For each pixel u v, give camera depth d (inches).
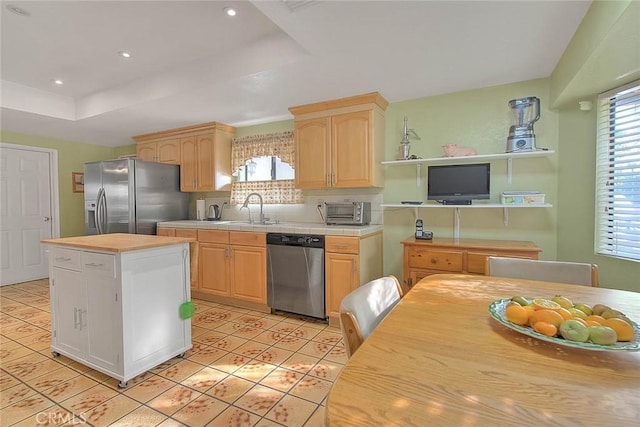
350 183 118.9
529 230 105.0
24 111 126.0
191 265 93.7
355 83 104.0
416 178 121.3
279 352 90.6
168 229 150.6
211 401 67.8
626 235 86.6
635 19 52.9
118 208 152.6
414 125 120.9
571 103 97.3
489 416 22.6
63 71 111.8
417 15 67.6
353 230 106.7
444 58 87.4
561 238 100.9
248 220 161.3
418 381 27.0
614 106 88.3
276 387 73.2
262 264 124.4
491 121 108.8
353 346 36.3
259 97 115.7
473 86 108.3
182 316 86.8
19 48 95.1
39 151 175.9
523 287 55.7
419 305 46.7
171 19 80.7
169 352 83.5
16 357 87.0
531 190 104.2
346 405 23.9
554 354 31.8
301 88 107.6
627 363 30.1
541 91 101.9
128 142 195.6
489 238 110.2
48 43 92.3
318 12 66.2
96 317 77.2
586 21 67.4
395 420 22.2
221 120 149.9
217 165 156.2
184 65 107.8
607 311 36.8
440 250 98.8
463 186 107.2
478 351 32.4
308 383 74.8
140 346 76.4
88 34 87.4
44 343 95.8
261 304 126.0
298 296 117.3
